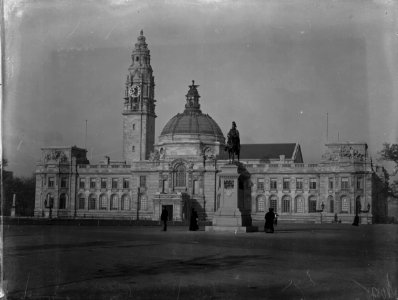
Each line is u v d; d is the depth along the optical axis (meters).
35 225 92.88
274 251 41.59
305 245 47.34
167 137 184.38
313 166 169.12
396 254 39.47
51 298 27.28
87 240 52.75
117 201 186.50
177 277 30.33
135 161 184.12
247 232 69.06
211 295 26.70
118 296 26.58
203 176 177.50
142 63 196.50
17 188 148.88
